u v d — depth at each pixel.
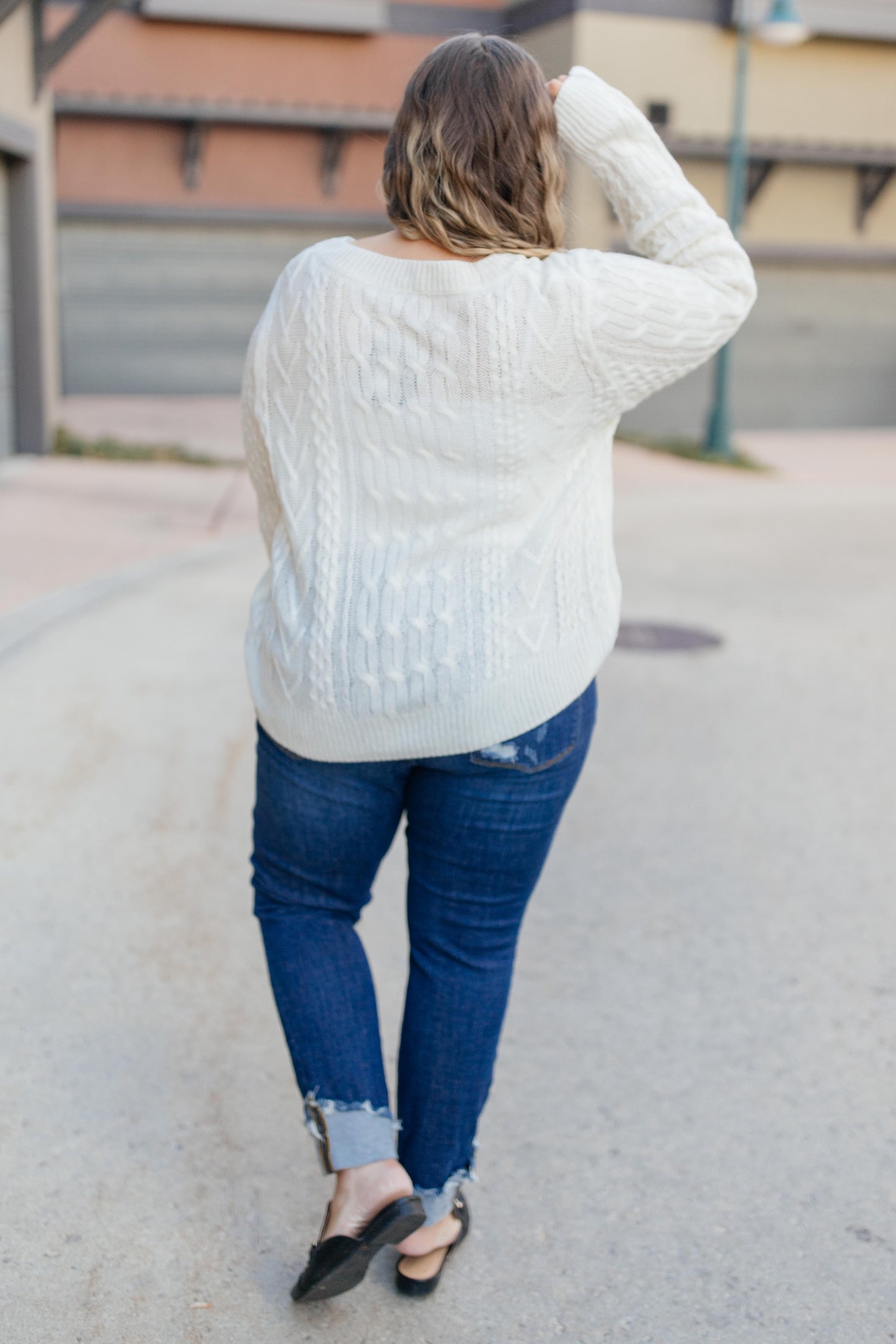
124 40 16.84
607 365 1.52
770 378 19.09
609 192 1.66
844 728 4.94
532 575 1.59
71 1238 2.00
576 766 1.71
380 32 17.64
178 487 11.02
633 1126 2.35
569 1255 2.01
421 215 1.52
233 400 18.11
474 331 1.48
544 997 2.81
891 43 18.03
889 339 19.64
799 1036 2.67
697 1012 2.77
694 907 3.31
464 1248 2.02
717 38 17.06
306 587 1.62
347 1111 1.71
